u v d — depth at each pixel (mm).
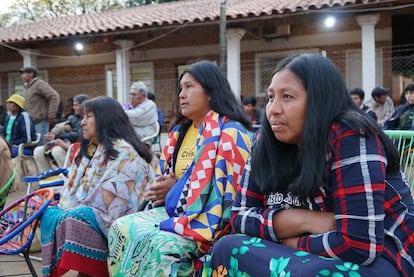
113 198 2982
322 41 11961
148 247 2248
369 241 1472
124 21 12094
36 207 3246
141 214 2613
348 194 1512
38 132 7891
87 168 3252
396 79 12062
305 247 1576
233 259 1659
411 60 12016
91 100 3227
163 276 2158
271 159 1755
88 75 14875
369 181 1500
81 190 3154
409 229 1626
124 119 3238
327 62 1661
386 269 1518
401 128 5781
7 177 3775
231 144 2361
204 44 13250
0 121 12094
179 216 2404
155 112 6516
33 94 7852
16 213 3463
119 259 2414
